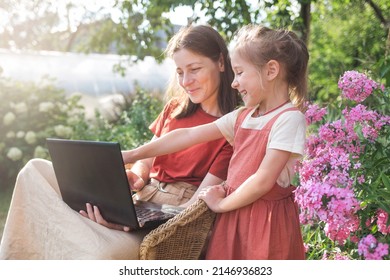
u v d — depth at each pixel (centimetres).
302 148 188
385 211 183
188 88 227
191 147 230
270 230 189
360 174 210
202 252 215
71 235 205
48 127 570
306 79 207
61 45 855
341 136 213
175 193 229
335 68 616
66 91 711
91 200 207
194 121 236
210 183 221
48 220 216
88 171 202
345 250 219
